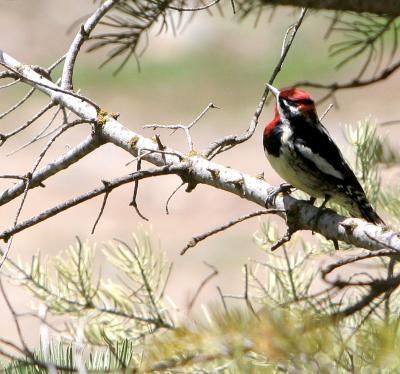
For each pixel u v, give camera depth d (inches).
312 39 1537.9
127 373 191.6
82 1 1718.8
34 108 1430.9
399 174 374.0
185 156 359.3
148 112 1478.8
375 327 165.0
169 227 1122.7
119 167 1252.5
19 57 1603.1
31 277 350.3
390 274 226.1
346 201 389.4
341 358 173.9
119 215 1158.3
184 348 177.8
